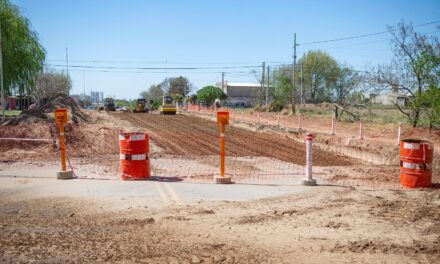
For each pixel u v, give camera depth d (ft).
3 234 21.65
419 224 23.61
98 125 89.20
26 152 52.85
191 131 100.53
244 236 21.59
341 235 21.72
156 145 68.23
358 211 26.32
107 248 19.70
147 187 33.12
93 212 26.00
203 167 46.83
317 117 134.92
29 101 197.16
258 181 36.91
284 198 29.91
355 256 18.90
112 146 62.90
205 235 21.71
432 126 72.49
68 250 19.39
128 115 182.91
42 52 124.57
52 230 22.38
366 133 80.53
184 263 17.97
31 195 30.35
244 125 116.57
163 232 22.15
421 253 19.31
